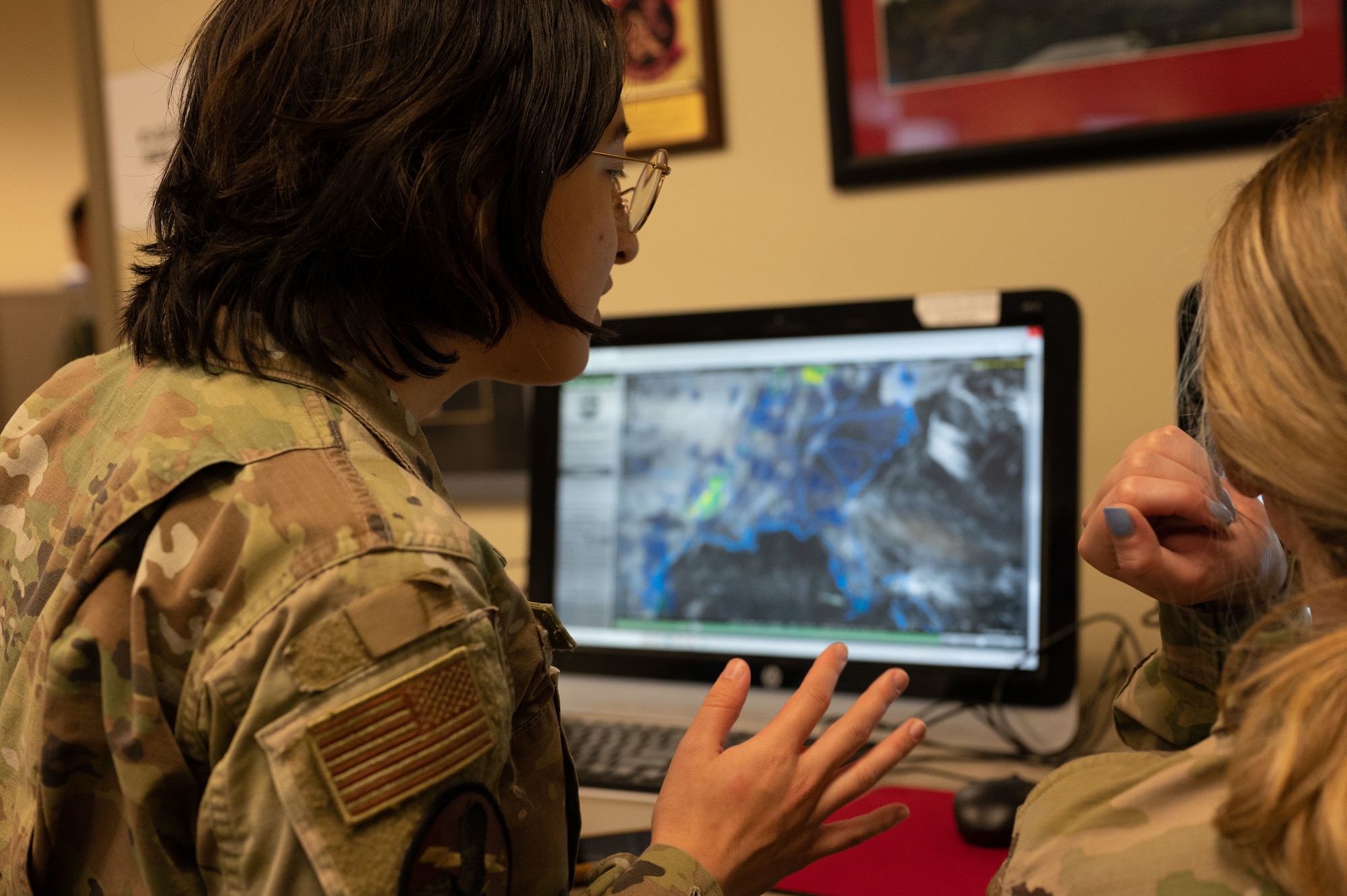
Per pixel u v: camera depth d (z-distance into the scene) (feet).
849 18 3.39
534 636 1.56
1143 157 3.13
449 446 4.09
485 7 1.51
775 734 1.59
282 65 1.50
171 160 1.67
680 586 3.04
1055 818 1.26
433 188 1.47
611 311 3.85
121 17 4.34
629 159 1.79
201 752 1.28
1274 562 1.72
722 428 3.04
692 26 3.60
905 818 1.70
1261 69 2.98
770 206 3.60
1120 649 3.04
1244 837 1.05
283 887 1.19
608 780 2.47
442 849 1.24
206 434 1.38
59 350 9.41
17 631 1.51
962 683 2.71
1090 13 3.13
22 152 11.83
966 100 3.29
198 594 1.28
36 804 1.36
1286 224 1.17
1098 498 1.77
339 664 1.22
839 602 2.86
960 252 3.37
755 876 1.54
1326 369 1.11
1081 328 2.65
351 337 1.49
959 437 2.78
